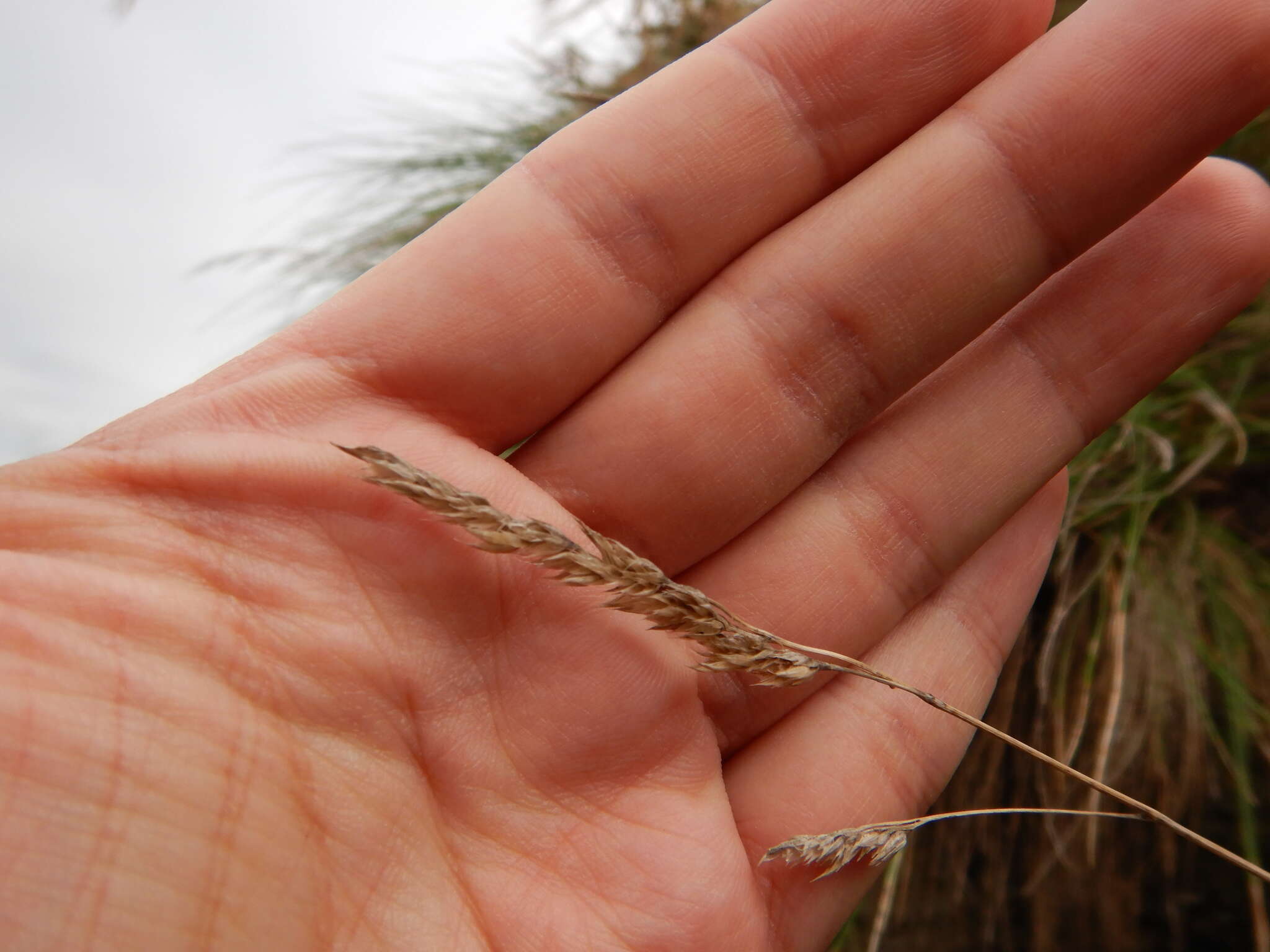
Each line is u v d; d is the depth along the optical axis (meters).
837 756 0.10
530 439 0.10
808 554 0.11
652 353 0.10
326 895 0.08
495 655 0.09
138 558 0.09
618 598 0.09
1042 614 0.14
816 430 0.10
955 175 0.10
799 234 0.10
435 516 0.09
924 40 0.10
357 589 0.09
